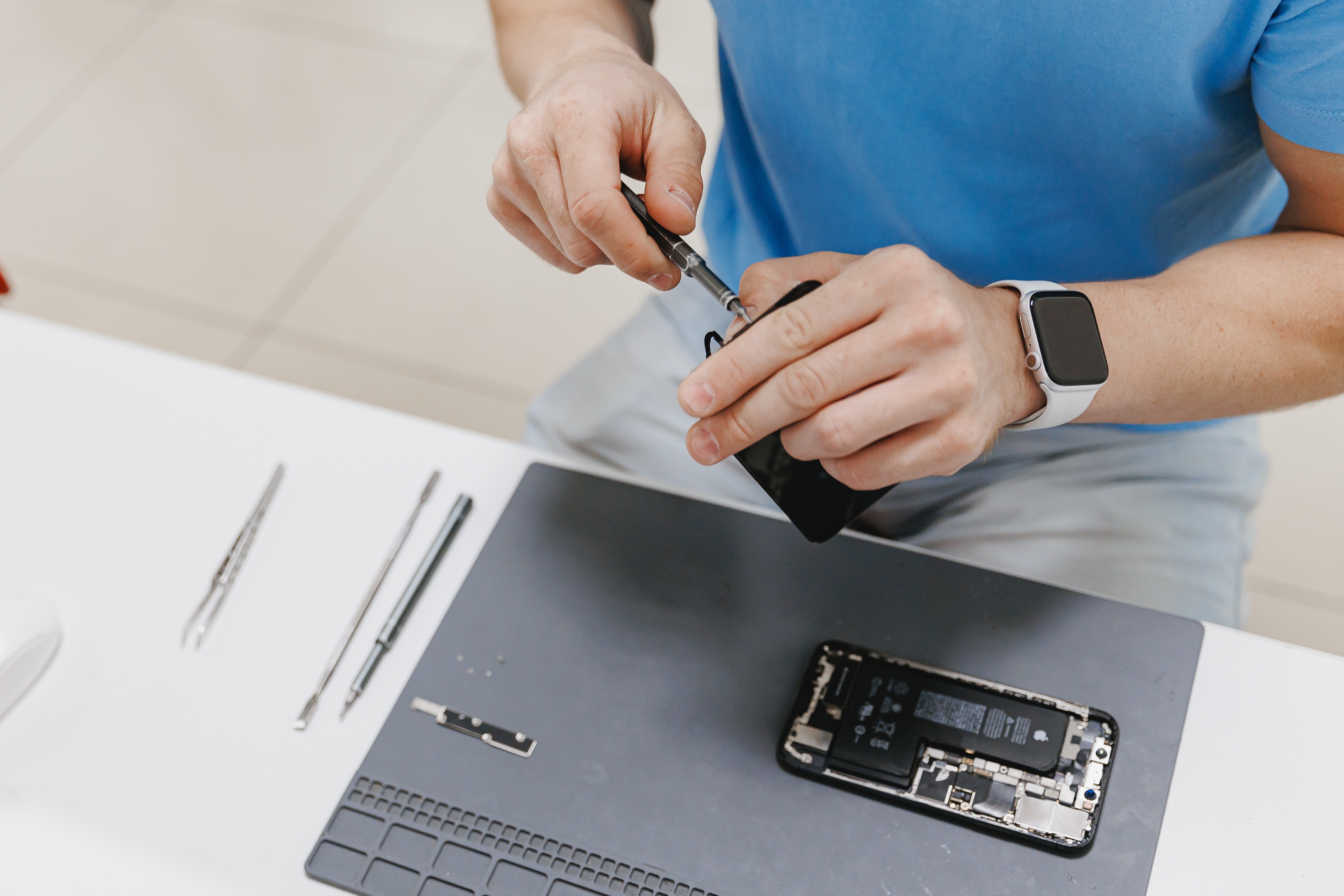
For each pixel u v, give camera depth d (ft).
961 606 1.99
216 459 2.33
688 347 3.19
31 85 6.66
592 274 5.67
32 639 1.96
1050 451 2.77
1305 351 2.18
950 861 1.70
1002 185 2.55
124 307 5.60
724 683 1.92
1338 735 1.79
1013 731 1.82
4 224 5.96
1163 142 2.34
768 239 3.18
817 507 1.82
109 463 2.33
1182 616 2.31
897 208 2.71
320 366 5.38
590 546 2.12
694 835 1.75
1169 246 2.64
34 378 2.49
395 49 6.68
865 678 1.90
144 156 6.26
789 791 1.79
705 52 6.32
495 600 2.05
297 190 6.06
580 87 2.07
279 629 2.06
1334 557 4.53
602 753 1.85
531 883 1.72
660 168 2.02
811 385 1.62
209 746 1.91
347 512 2.22
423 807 1.80
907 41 2.35
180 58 6.75
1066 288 1.89
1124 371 2.05
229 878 1.76
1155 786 1.75
